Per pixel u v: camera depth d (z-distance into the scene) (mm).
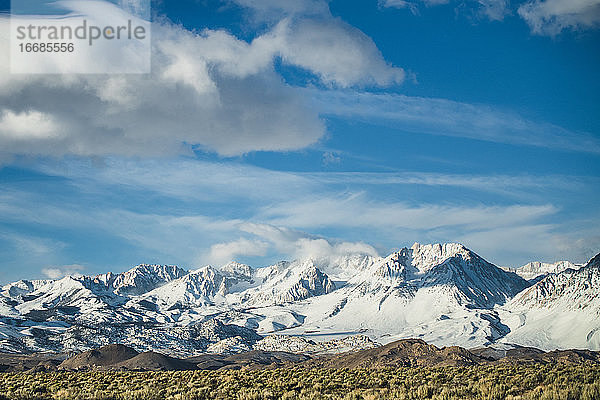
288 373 96938
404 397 60000
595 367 75750
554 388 54812
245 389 72125
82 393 66875
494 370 84125
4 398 63906
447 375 82438
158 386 77938
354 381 79250
